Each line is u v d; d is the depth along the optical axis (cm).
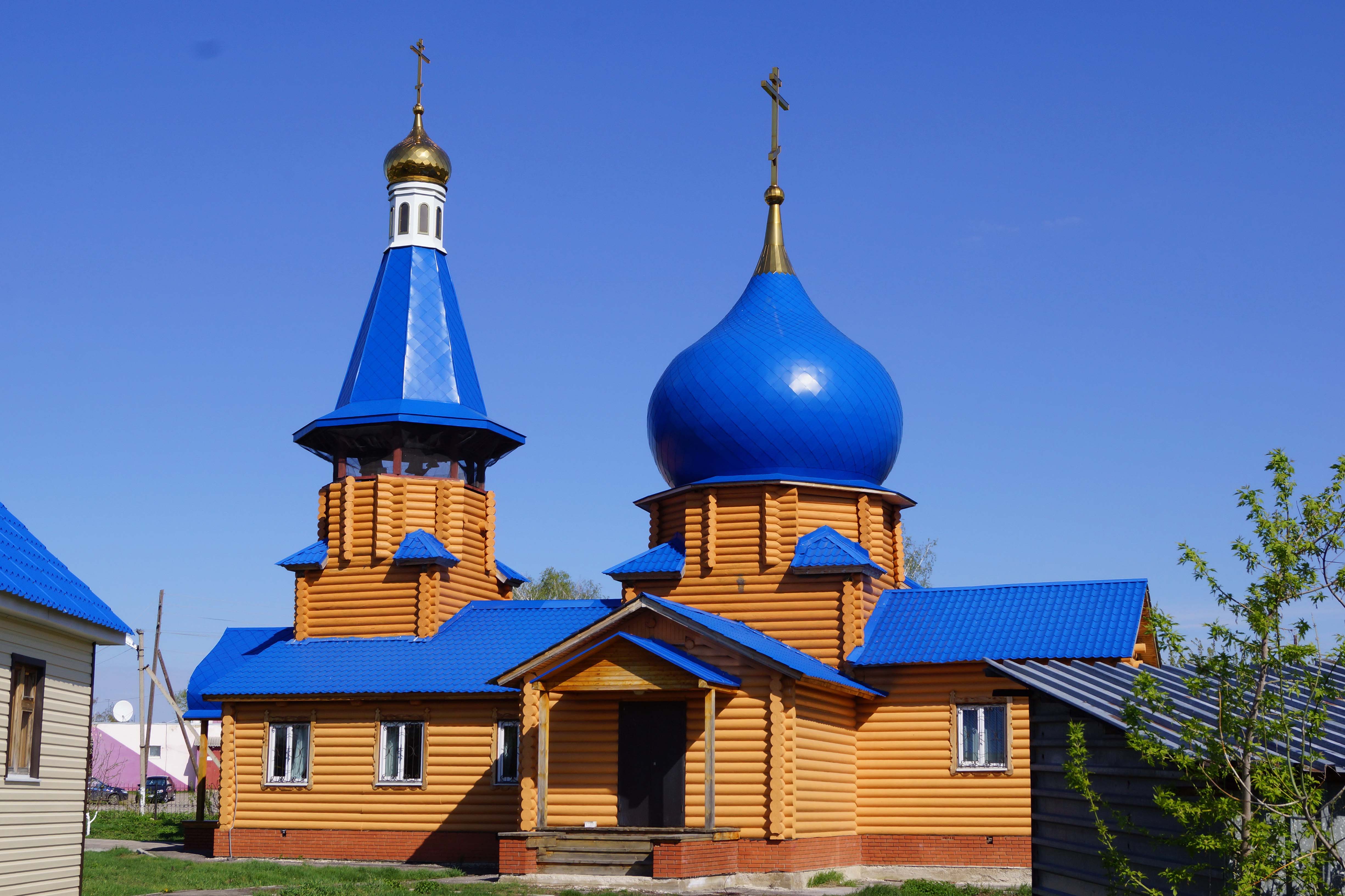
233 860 3469
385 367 3822
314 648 3681
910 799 3225
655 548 3625
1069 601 3306
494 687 3394
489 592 3912
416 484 3744
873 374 3609
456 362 3875
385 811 3466
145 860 3353
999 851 3133
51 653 2253
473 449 3884
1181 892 1491
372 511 3734
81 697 2359
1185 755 1414
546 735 2983
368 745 3512
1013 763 3161
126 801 6994
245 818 3566
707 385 3550
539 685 2997
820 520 3516
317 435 3806
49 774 2236
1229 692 1418
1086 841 1689
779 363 3522
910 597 3469
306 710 3575
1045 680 1717
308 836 3509
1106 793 1648
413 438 3797
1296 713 1403
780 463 3516
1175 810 1394
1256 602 1417
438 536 3741
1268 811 1371
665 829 2870
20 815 2134
